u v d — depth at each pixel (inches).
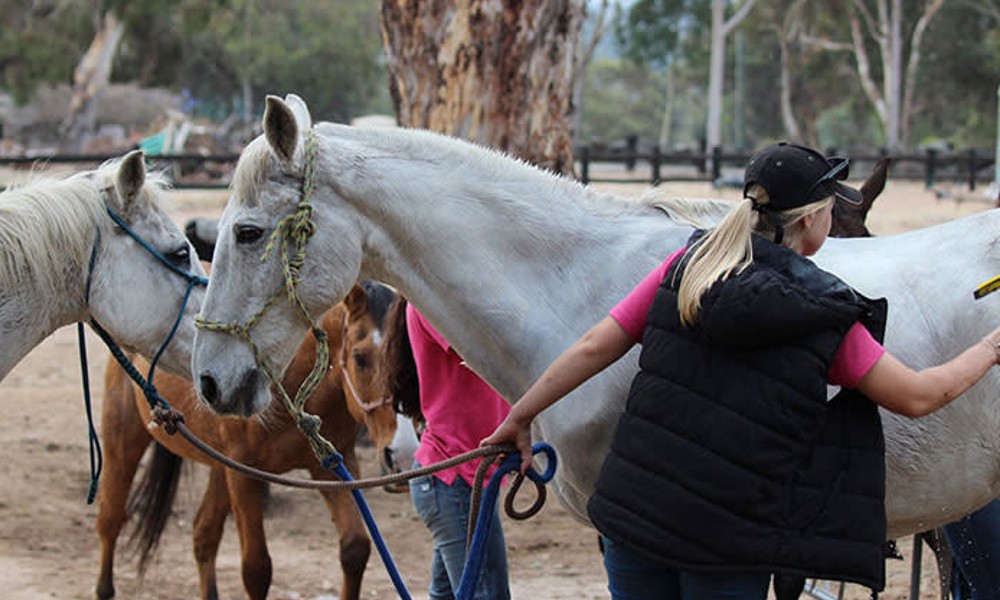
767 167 111.0
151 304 162.1
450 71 295.1
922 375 106.6
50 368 433.4
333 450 135.6
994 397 128.5
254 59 2010.3
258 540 207.8
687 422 106.7
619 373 127.2
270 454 205.3
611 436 128.4
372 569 249.9
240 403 130.6
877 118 2041.1
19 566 247.9
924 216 776.9
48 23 1528.1
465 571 123.7
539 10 291.9
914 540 177.6
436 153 134.0
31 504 287.4
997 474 132.1
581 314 132.6
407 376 171.0
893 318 129.6
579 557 254.5
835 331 104.8
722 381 106.0
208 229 256.2
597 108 3093.0
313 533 278.1
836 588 220.4
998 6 1850.4
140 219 161.9
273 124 124.5
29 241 155.1
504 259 133.2
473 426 156.4
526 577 241.0
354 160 131.2
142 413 223.0
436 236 132.2
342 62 2031.3
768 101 2351.1
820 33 1876.2
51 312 159.8
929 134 2228.1
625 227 135.9
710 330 105.3
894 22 1625.2
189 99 1876.2
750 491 104.1
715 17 1614.2
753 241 108.8
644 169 1215.6
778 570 104.4
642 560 118.0
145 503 235.9
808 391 104.0
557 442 131.1
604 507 110.4
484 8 290.5
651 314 111.3
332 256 130.3
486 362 136.2
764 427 104.3
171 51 1844.2
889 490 130.6
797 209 110.4
